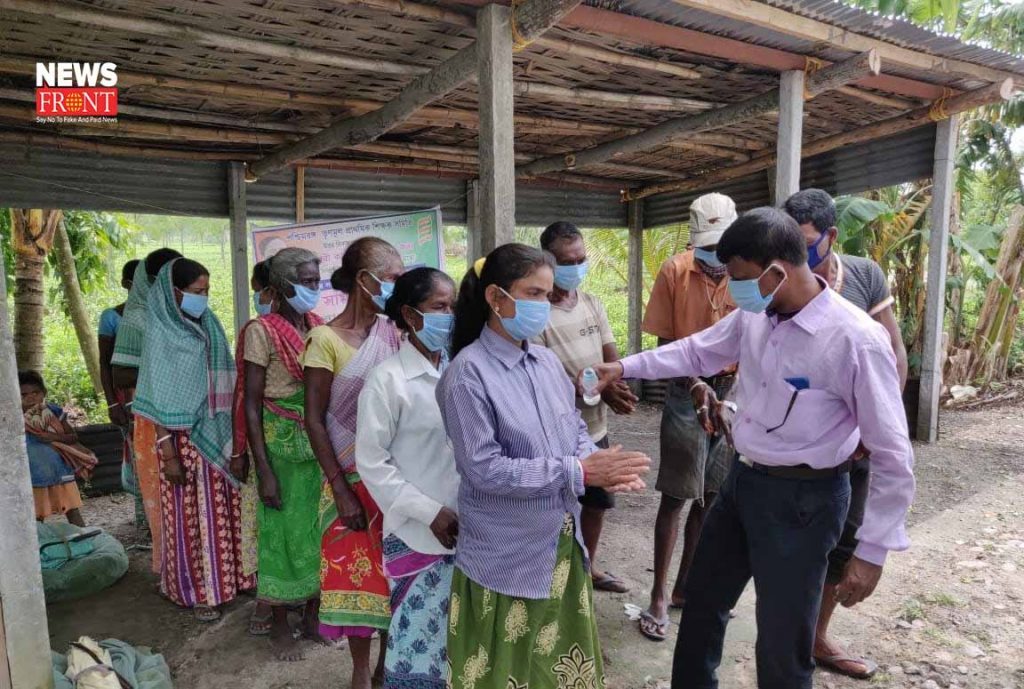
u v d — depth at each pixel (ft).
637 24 10.91
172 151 18.29
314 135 16.65
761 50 12.45
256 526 10.55
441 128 18.51
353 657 8.14
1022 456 17.92
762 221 5.85
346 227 17.95
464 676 6.05
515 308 5.84
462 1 9.75
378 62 12.20
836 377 5.96
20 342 18.67
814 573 6.29
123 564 12.15
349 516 7.50
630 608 10.55
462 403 5.73
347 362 7.74
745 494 6.62
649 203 27.45
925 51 13.69
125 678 8.27
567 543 6.21
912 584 11.06
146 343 10.41
